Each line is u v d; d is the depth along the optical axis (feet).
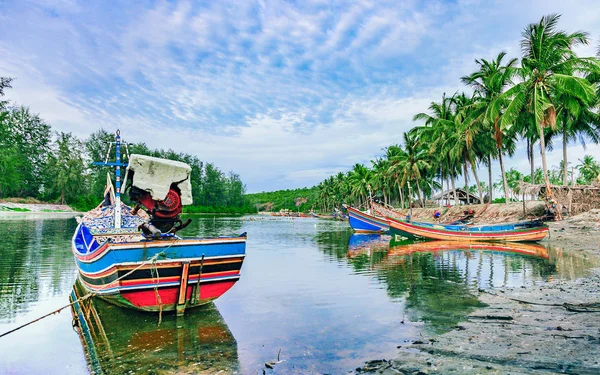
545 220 94.12
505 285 35.73
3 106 197.26
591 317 23.97
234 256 28.19
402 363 18.16
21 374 18.22
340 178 337.11
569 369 16.43
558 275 39.68
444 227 84.53
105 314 27.76
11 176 215.92
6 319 26.73
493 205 128.06
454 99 143.13
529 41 91.86
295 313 27.94
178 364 19.08
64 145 261.03
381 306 29.48
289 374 17.58
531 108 92.58
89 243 34.91
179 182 28.14
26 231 97.96
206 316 27.30
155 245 25.44
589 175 222.28
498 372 16.44
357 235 109.19
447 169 160.25
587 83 81.41
